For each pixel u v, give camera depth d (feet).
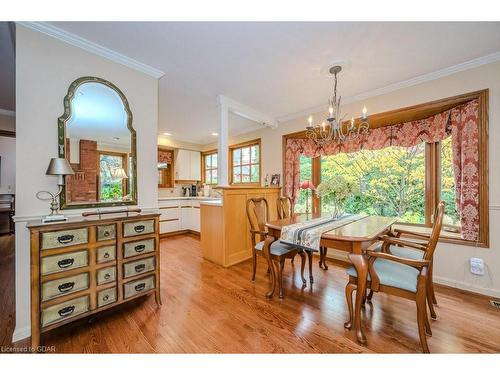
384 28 5.45
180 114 11.98
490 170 6.86
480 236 7.07
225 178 9.93
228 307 6.36
